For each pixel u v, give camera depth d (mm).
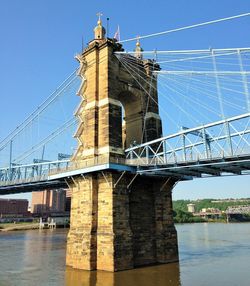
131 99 50938
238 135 33844
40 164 66000
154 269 40938
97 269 39719
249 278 36750
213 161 35688
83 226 42188
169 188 47844
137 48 54719
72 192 46062
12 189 78750
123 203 41781
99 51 47938
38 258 52281
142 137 49281
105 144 43219
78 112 48719
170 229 46219
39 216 181375
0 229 133875
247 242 76375
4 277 38125
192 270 40812
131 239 41031
